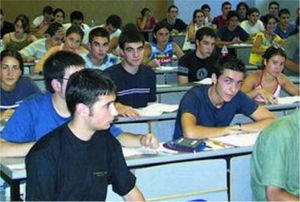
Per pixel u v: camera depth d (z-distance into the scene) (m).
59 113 2.33
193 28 8.41
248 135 2.66
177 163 2.11
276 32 8.59
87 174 1.73
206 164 2.15
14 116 2.34
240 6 9.98
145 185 2.04
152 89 3.78
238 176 2.22
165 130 3.09
